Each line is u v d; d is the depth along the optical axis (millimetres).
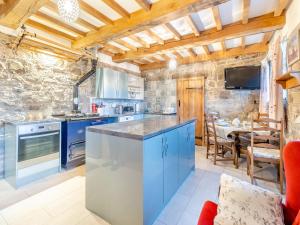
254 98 4266
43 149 2680
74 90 3758
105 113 4641
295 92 2113
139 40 3561
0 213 1815
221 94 4648
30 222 1686
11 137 2482
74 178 2654
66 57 3541
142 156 1449
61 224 1666
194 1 1986
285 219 1027
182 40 3463
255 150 2609
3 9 2076
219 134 3320
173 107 5391
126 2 2303
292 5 2250
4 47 2699
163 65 5430
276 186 2428
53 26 2920
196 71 5004
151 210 1610
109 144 1664
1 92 2682
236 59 4438
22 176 2426
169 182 2006
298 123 2041
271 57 3223
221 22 2863
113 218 1667
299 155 1017
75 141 3137
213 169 3037
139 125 2037
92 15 2500
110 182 1671
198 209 1910
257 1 2324
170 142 2008
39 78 3174
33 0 1812
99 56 4398
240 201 1024
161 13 2252
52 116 3258
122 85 4793
